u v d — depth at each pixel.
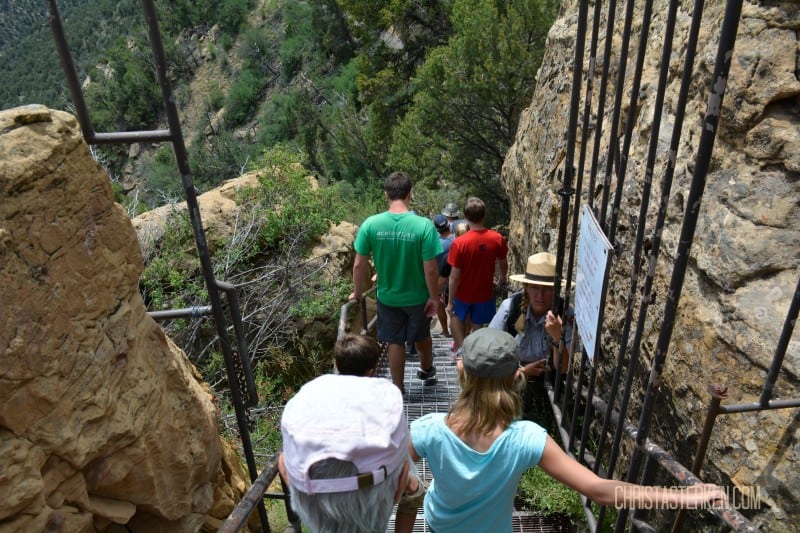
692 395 2.42
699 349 2.43
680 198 2.81
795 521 1.86
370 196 19.45
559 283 3.01
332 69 48.75
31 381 1.65
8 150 1.61
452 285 5.05
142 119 71.19
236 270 7.36
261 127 52.38
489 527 1.92
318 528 1.30
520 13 12.66
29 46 131.75
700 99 2.84
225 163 45.25
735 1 1.29
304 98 43.97
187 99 69.56
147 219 7.62
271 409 6.21
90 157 1.91
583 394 3.79
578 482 1.74
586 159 4.59
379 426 1.31
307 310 7.25
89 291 1.88
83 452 1.82
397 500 1.42
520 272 7.09
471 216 4.91
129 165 55.69
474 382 1.84
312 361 7.24
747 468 2.04
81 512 1.90
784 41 2.43
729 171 2.54
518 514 3.49
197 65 71.19
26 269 1.63
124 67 73.25
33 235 1.65
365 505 1.27
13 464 1.61
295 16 59.19
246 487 3.10
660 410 2.73
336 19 47.22
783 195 2.32
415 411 4.83
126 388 2.02
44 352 1.68
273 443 5.45
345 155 29.20
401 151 16.16
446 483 1.89
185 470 2.31
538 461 1.78
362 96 28.86
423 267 4.10
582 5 2.50
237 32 69.69
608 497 1.69
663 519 2.62
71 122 1.84
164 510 2.24
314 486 1.26
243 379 2.59
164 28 74.06
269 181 7.85
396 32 27.83
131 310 2.10
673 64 3.26
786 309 2.15
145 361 2.17
